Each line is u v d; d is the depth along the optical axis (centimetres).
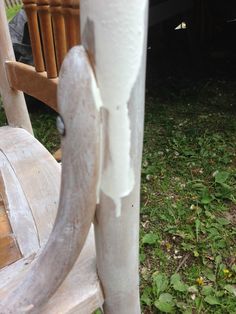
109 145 17
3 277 23
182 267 59
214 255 60
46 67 32
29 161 34
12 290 22
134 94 17
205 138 90
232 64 132
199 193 73
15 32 103
